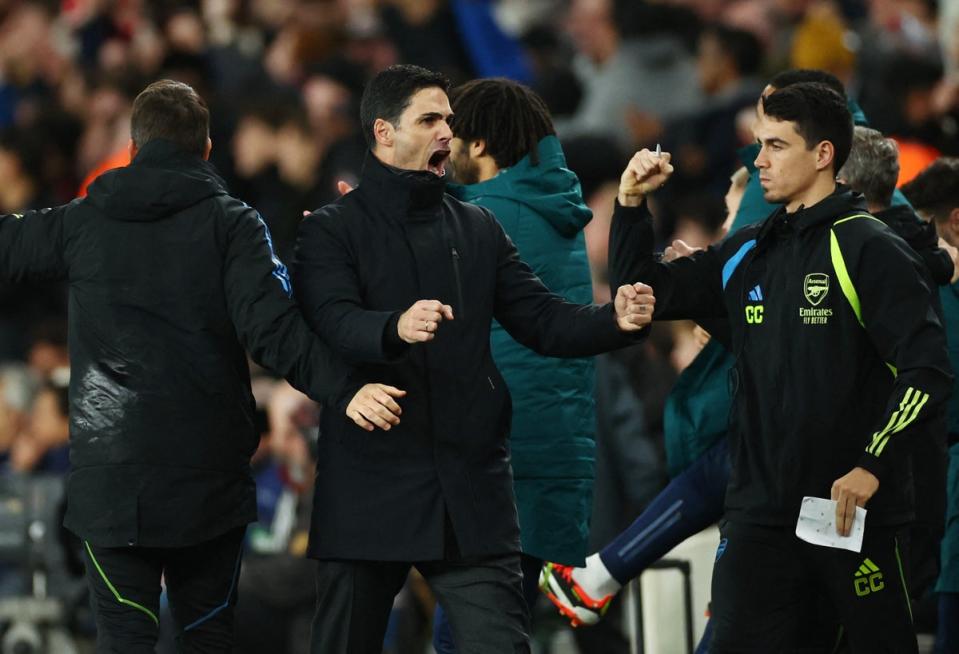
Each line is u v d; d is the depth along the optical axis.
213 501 20.19
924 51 45.25
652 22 45.25
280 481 32.22
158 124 20.47
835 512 19.12
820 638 20.30
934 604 25.95
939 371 19.08
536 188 21.95
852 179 21.52
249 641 29.89
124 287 20.17
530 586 22.09
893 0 47.09
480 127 22.06
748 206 22.47
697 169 42.00
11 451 37.16
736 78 43.50
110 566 20.16
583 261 22.28
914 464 21.34
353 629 19.95
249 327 19.86
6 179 45.03
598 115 45.25
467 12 47.91
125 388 20.09
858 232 19.44
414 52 47.50
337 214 20.23
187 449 20.08
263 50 49.59
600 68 47.28
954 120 32.81
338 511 19.86
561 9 57.22
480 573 20.02
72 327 20.50
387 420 19.28
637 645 25.38
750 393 19.89
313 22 46.53
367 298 20.06
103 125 46.00
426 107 20.09
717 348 22.67
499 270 20.67
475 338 20.22
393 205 20.16
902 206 21.69
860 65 42.59
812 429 19.44
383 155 20.25
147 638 20.19
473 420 20.06
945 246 21.88
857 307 19.39
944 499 21.47
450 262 20.22
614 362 30.62
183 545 20.03
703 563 25.48
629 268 20.34
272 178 38.47
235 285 20.02
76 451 20.28
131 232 20.25
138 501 19.95
